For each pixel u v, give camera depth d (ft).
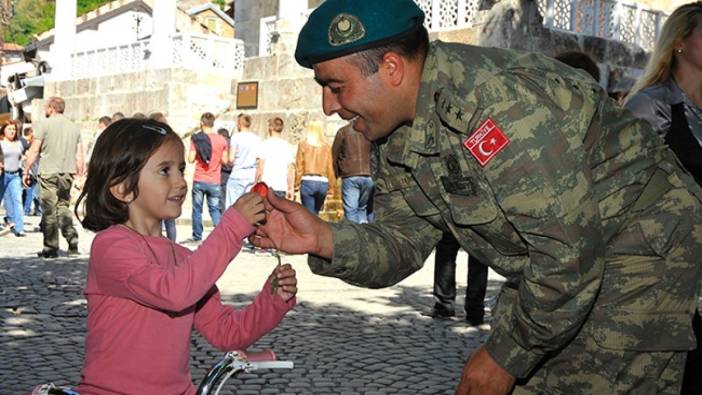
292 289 9.33
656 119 11.73
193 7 138.10
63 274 32.30
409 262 9.52
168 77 75.51
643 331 8.52
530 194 7.61
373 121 8.37
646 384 8.67
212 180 45.01
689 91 11.91
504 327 8.35
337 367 19.43
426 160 8.29
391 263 9.34
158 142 9.20
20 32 194.80
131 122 9.30
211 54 77.15
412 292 30.27
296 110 64.13
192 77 75.41
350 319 24.95
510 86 7.77
